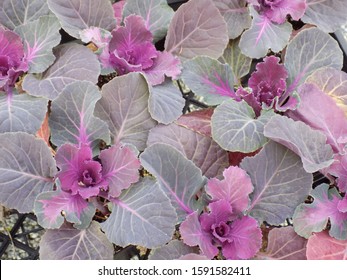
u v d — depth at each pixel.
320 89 0.88
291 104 0.87
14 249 0.93
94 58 0.88
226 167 0.85
